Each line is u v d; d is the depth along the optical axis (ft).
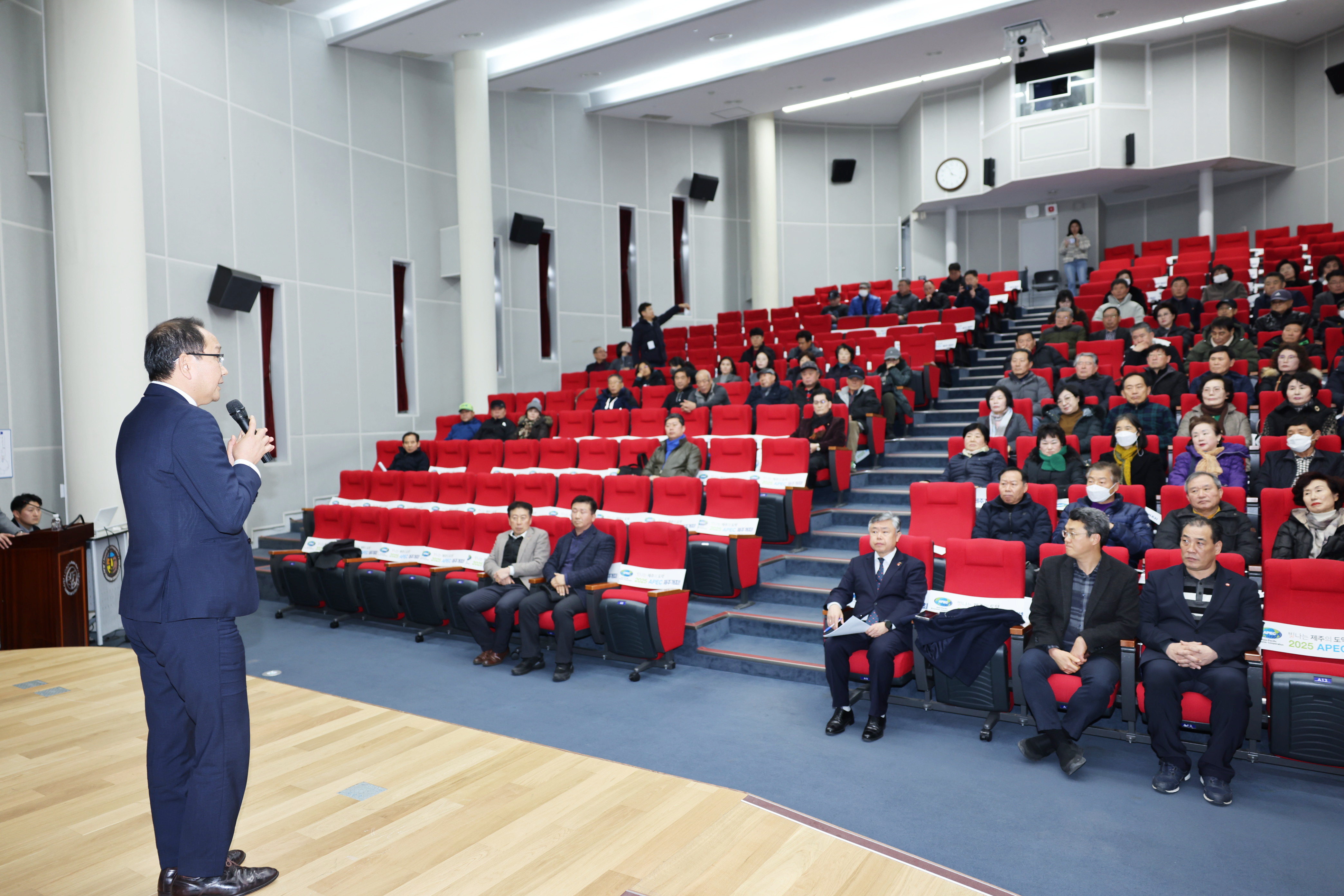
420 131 31.17
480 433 27.17
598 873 6.98
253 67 25.08
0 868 7.08
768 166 43.04
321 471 27.07
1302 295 25.40
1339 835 9.12
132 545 6.22
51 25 18.03
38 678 12.87
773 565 18.28
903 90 43.24
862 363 28.22
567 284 37.17
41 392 19.21
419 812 8.14
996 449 18.58
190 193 22.84
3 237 18.47
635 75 33.86
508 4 26.58
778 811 8.15
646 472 21.50
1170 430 18.04
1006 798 10.09
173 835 6.38
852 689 13.52
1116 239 45.34
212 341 6.60
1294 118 39.52
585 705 13.66
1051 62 39.37
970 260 46.34
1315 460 15.02
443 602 17.98
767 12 28.35
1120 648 11.37
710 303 43.27
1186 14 28.91
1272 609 11.21
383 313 29.53
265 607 21.63
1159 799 10.05
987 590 13.03
